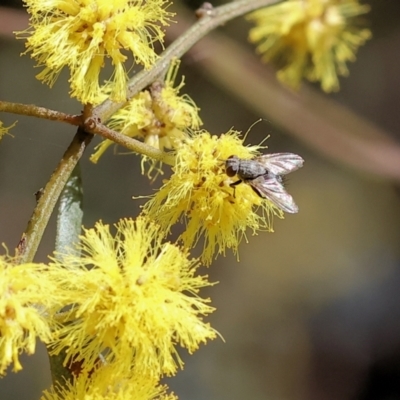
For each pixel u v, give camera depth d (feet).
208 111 1.05
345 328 1.24
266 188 0.75
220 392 1.15
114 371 0.73
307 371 1.20
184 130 0.80
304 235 1.29
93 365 0.73
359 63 1.18
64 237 0.76
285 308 1.24
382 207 1.31
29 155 1.05
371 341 1.23
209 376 1.15
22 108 0.75
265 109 0.97
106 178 1.08
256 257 1.26
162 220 0.75
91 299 0.72
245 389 1.16
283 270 1.26
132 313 0.72
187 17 0.96
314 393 1.20
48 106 1.01
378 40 1.16
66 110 1.02
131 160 1.10
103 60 0.75
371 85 1.18
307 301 1.25
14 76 1.00
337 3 0.93
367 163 0.98
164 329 0.72
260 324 1.21
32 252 0.73
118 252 0.74
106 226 0.74
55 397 0.73
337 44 0.94
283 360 1.20
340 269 1.28
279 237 1.28
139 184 1.09
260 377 1.18
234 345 1.19
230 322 1.20
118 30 0.74
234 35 1.00
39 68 1.00
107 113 0.76
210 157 0.75
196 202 0.75
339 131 0.98
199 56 0.96
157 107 0.79
